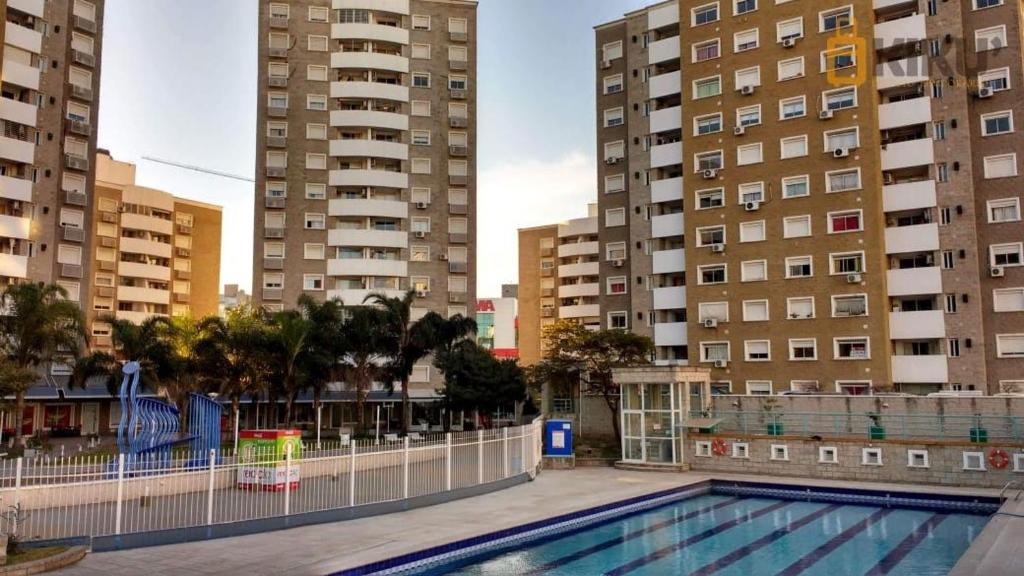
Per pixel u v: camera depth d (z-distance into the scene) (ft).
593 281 324.19
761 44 166.61
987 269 141.69
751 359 159.74
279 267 221.05
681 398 112.68
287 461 64.08
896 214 152.56
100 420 180.96
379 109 233.55
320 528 61.31
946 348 142.72
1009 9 144.05
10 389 111.65
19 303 129.90
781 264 158.51
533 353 354.54
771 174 161.79
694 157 173.06
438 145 236.02
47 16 183.11
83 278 187.73
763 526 72.23
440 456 80.89
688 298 169.78
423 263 229.45
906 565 55.67
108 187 249.55
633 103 193.57
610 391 150.71
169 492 69.21
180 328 148.87
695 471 108.99
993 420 99.50
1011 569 46.93
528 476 97.14
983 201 143.54
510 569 54.49
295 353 142.92
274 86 227.40
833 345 150.30
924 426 104.53
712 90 172.45
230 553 51.06
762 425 114.83
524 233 365.61
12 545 47.50
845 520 75.41
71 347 138.82
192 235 282.77
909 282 146.41
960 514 78.95
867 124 151.23
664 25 188.65
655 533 68.69
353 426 196.34
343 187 228.02
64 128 185.37
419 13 240.73
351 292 222.28
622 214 197.47
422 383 220.02
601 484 92.43
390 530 60.44
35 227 176.55
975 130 145.79
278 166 224.94
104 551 51.13
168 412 88.22
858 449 98.63
